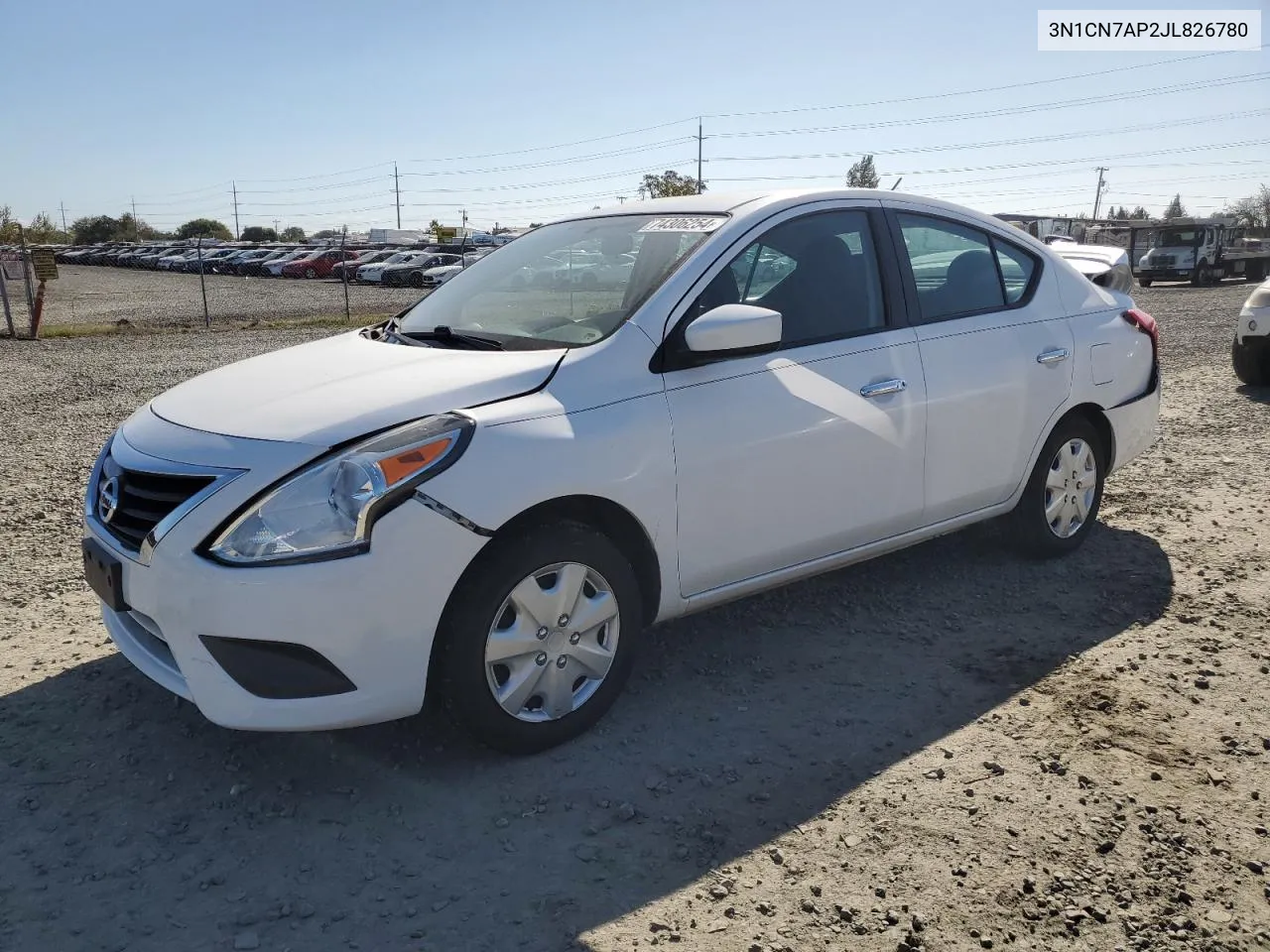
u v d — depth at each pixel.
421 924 2.42
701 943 2.35
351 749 3.20
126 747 3.23
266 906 2.48
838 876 2.58
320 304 27.23
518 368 3.15
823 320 3.75
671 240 3.69
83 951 2.33
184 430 3.06
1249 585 4.50
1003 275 4.46
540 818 2.84
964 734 3.27
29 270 17.78
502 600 2.96
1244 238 34.50
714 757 3.15
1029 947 2.34
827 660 3.82
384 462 2.76
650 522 3.24
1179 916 2.44
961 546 5.00
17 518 5.86
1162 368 11.21
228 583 2.68
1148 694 3.52
